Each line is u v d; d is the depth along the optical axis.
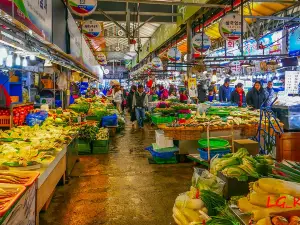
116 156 8.03
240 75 15.23
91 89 22.20
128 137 11.30
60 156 4.91
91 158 7.79
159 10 12.48
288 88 10.65
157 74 22.50
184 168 6.79
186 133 6.88
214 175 3.63
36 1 4.12
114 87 19.19
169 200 4.89
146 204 4.72
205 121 7.40
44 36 4.61
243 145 4.48
